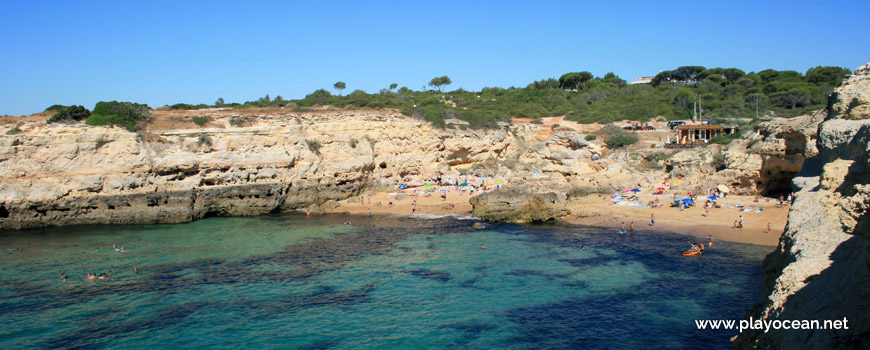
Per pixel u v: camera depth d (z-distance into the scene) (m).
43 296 35.56
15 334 29.34
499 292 35.28
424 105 119.81
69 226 60.59
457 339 28.17
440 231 55.62
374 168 82.81
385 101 121.12
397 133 85.25
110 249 48.56
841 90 29.94
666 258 42.53
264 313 32.19
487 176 87.25
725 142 86.38
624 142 100.94
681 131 101.50
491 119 100.38
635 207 63.50
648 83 175.88
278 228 58.66
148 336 28.97
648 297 33.56
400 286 36.94
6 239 53.31
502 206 61.06
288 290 36.44
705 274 37.97
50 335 29.22
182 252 47.28
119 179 62.28
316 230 57.25
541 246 47.66
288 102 123.19
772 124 64.38
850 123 26.55
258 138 70.44
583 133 110.81
